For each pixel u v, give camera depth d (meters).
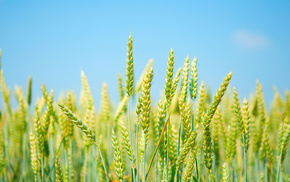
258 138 0.97
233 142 0.87
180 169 0.74
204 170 0.96
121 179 0.72
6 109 1.33
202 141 0.74
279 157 0.85
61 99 1.04
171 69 0.70
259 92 0.98
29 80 1.13
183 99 0.72
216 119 0.88
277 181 0.83
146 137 0.70
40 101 1.17
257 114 1.04
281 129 0.86
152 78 0.69
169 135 0.76
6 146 1.25
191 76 0.74
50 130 0.98
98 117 1.32
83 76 0.99
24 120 1.13
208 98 1.23
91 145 1.01
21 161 1.39
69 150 0.96
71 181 0.98
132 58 0.71
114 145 0.72
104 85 1.10
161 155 0.72
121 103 1.03
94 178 1.05
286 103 1.34
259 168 1.02
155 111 0.83
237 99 0.79
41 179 0.87
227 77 0.70
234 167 0.91
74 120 0.71
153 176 1.24
